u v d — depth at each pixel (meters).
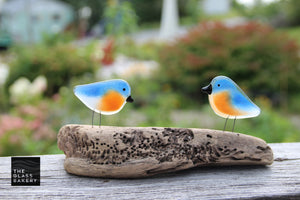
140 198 0.58
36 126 1.12
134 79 1.76
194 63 1.83
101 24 4.40
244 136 0.65
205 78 1.85
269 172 0.64
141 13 5.60
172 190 0.60
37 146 1.04
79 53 1.96
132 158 0.62
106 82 0.65
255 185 0.61
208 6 5.34
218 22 2.00
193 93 1.90
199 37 1.93
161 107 1.49
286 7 4.25
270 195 0.59
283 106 1.77
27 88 1.55
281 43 1.86
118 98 0.65
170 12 3.36
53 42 2.07
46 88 1.84
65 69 1.84
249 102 0.64
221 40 1.89
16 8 3.75
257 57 1.85
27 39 3.66
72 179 0.63
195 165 0.63
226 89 0.64
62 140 0.66
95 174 0.62
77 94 0.64
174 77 1.93
